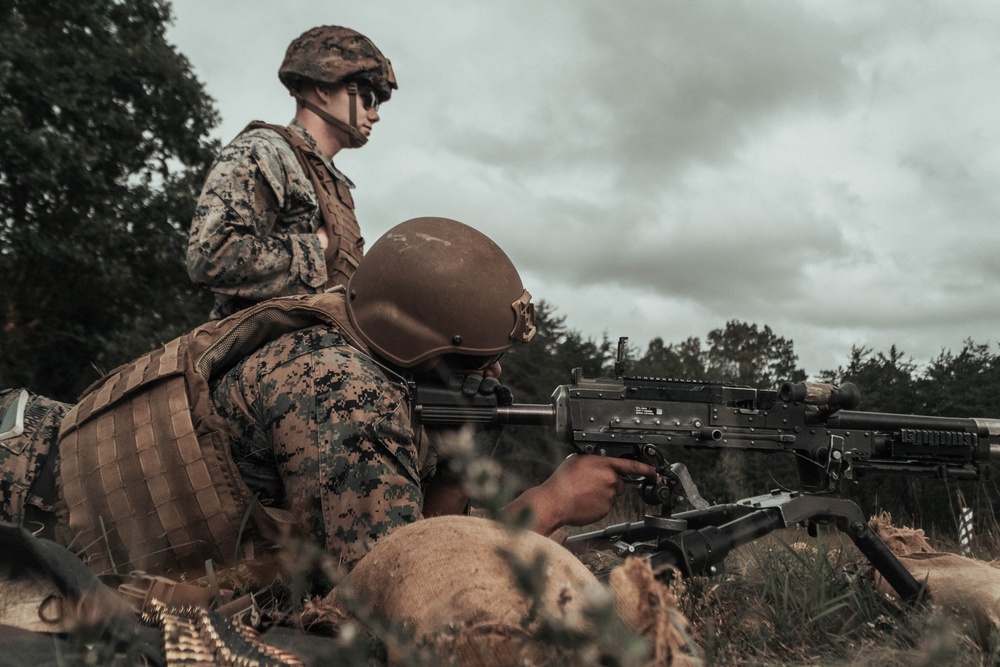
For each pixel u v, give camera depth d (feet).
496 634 4.13
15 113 48.29
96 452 6.68
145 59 56.49
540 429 25.63
